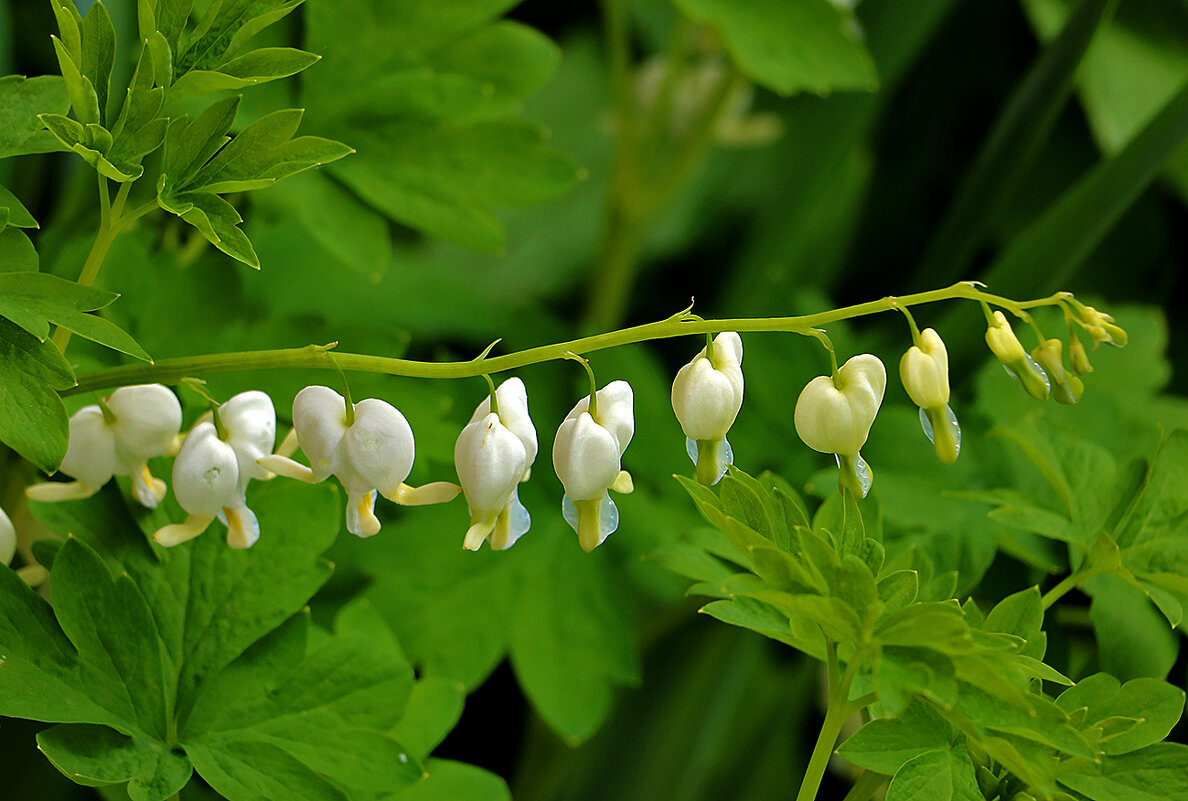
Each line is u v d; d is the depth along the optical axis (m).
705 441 0.90
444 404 1.00
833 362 0.89
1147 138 1.02
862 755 0.90
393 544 1.02
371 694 0.93
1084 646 1.01
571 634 1.03
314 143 0.90
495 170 1.01
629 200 1.25
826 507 0.95
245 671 0.93
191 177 0.90
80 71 0.90
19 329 0.89
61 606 0.91
